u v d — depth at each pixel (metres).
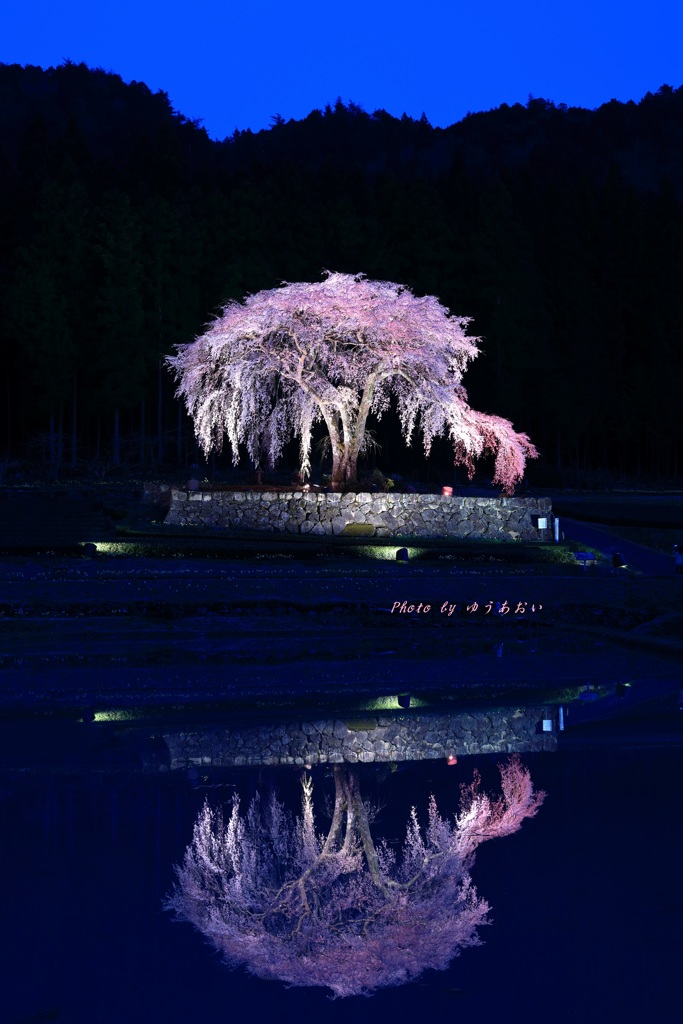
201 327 76.75
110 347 71.19
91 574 36.06
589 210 111.31
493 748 15.10
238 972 7.18
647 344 103.50
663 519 55.94
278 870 9.37
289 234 85.06
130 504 49.41
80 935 7.82
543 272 101.75
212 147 183.75
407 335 47.31
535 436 96.56
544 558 43.34
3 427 84.00
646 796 11.95
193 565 38.19
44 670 23.72
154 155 107.56
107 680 22.41
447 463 80.69
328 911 8.34
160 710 18.72
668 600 36.69
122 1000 6.70
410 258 88.31
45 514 46.56
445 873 9.20
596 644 29.41
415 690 21.36
